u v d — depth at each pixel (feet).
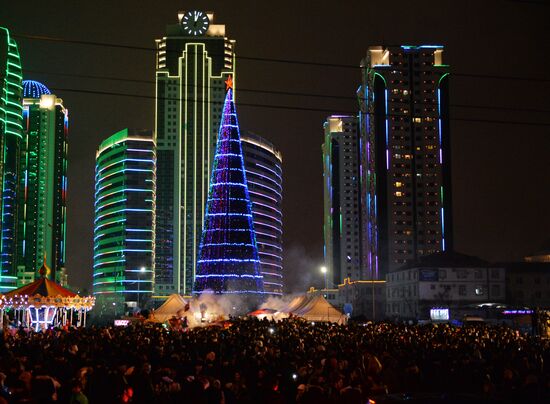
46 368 74.90
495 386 82.89
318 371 66.23
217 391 56.65
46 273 197.77
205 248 416.46
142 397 63.72
